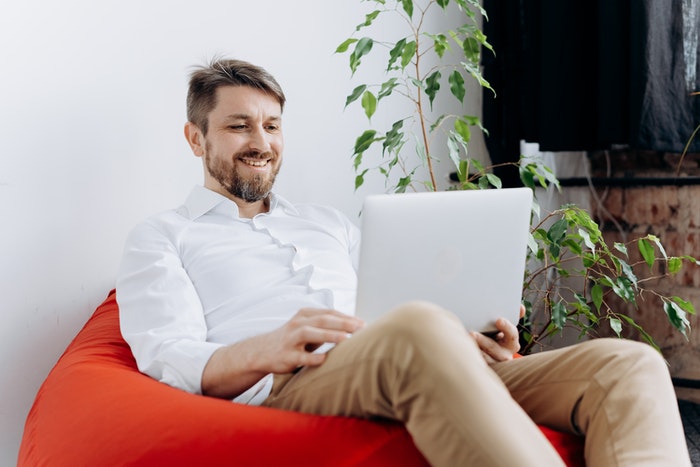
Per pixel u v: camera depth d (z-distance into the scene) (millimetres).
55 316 1839
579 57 2438
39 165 1786
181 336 1447
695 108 2312
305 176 2340
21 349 1780
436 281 1295
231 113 1749
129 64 1945
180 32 2043
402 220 1228
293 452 1073
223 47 2135
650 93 2297
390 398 1073
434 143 2689
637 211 2574
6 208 1737
